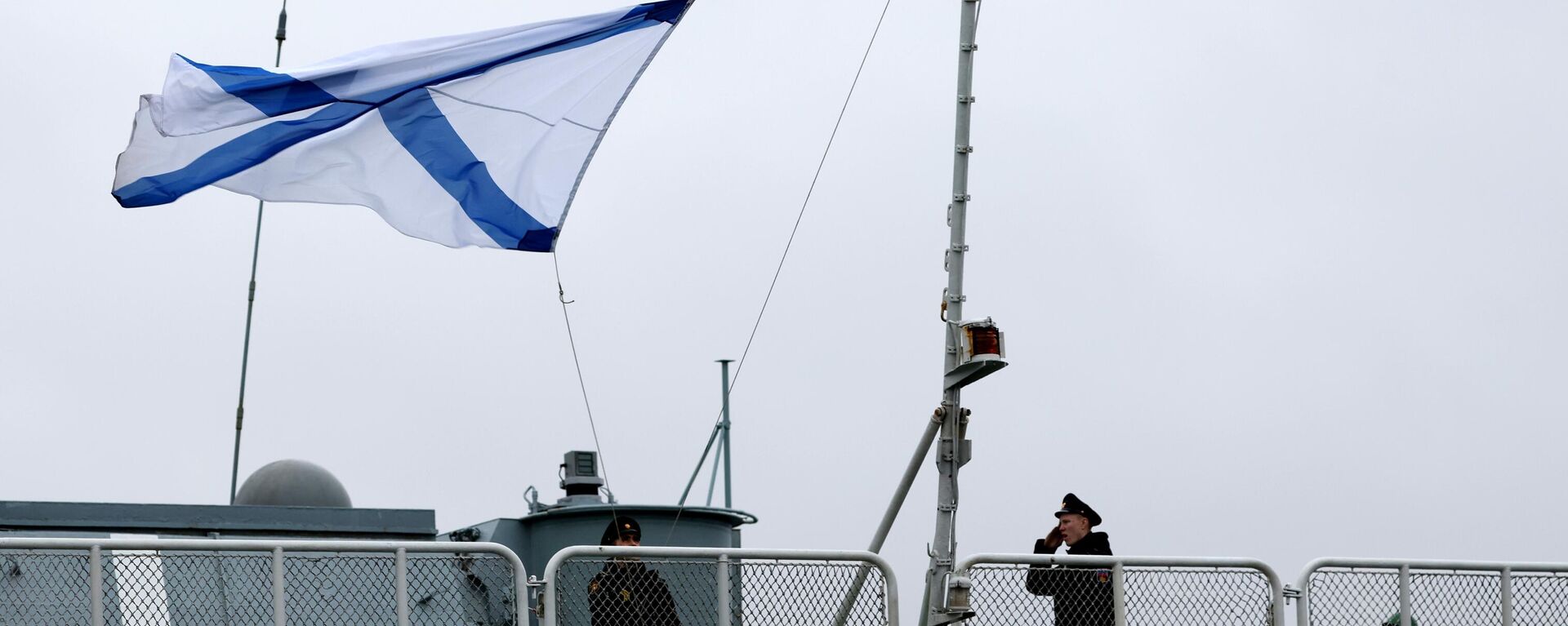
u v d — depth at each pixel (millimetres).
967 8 17469
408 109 19219
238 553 14852
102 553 14773
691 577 16203
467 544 15250
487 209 19328
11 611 14711
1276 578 16672
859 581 16031
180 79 18500
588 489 21000
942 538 16562
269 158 18906
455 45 19266
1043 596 16266
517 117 19438
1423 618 17094
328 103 18938
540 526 19734
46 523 17703
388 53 19000
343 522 18703
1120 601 16281
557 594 15617
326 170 19078
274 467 20000
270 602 15977
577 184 19484
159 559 14773
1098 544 17266
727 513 19859
